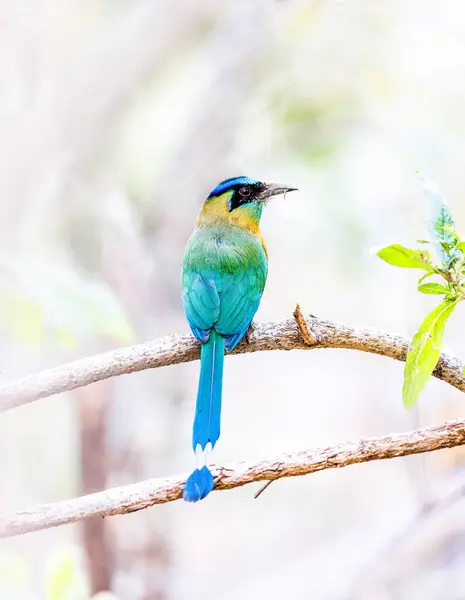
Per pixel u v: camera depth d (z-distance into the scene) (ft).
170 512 41.24
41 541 44.80
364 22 50.78
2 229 44.27
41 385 22.13
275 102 50.44
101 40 47.67
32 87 46.03
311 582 48.44
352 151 51.21
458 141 52.49
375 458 19.84
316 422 61.16
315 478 56.39
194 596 49.42
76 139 46.65
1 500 52.54
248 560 52.34
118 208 46.29
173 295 45.65
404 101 52.31
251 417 62.08
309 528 54.44
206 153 49.34
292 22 50.19
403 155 51.75
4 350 43.57
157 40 48.24
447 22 51.31
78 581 28.02
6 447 53.52
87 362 22.80
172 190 47.93
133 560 40.32
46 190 45.75
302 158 50.55
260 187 32.58
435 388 49.19
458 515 40.52
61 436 53.78
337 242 51.67
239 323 26.13
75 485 53.06
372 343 23.25
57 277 29.35
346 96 50.88
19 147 45.27
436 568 40.81
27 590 29.96
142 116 48.73
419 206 51.57
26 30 46.32
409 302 51.11
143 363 23.70
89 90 47.06
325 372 62.18
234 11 49.65
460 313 52.21
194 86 49.65
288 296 56.29
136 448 41.81
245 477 19.69
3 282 28.73
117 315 29.37
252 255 30.58
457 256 19.38
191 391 45.24
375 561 41.19
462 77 51.98
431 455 44.68
